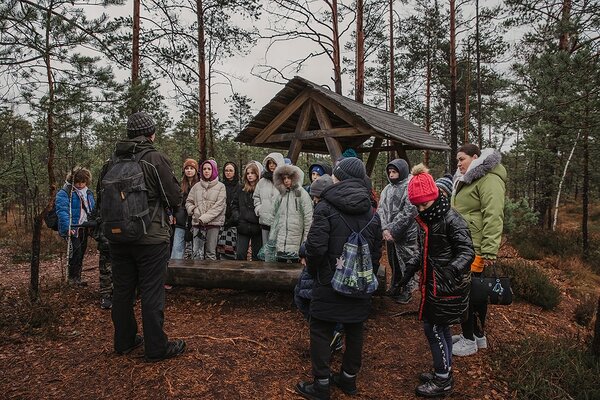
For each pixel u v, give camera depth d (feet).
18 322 13.38
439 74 73.56
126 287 10.95
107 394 9.23
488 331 13.98
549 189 43.24
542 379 10.01
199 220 17.21
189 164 18.70
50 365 10.69
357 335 9.53
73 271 19.70
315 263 9.05
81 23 15.67
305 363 11.18
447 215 9.39
